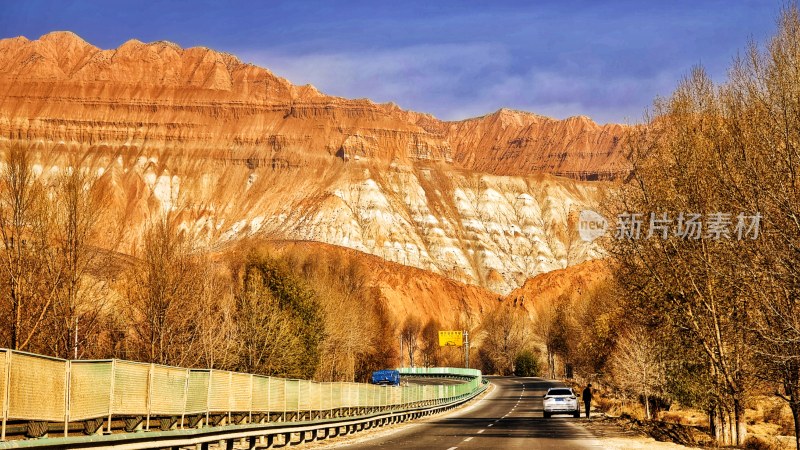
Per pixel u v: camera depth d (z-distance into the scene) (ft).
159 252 161.99
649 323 123.95
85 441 56.49
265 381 102.27
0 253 130.93
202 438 77.51
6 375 50.37
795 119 90.38
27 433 53.78
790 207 87.35
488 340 597.93
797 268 87.66
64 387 56.90
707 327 114.01
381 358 399.03
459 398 252.83
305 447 103.40
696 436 128.57
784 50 95.20
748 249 96.89
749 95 100.48
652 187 118.73
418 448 97.71
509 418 180.96
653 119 122.31
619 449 95.91
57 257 135.85
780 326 92.63
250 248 271.69
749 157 96.02
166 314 159.12
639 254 119.44
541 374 551.59
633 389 189.67
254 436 92.17
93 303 149.48
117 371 64.85
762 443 115.96
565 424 153.79
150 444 66.33
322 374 280.92
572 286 594.65
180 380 77.30
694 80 120.16
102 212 143.95
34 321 133.90
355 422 131.75
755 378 111.34
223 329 177.06
